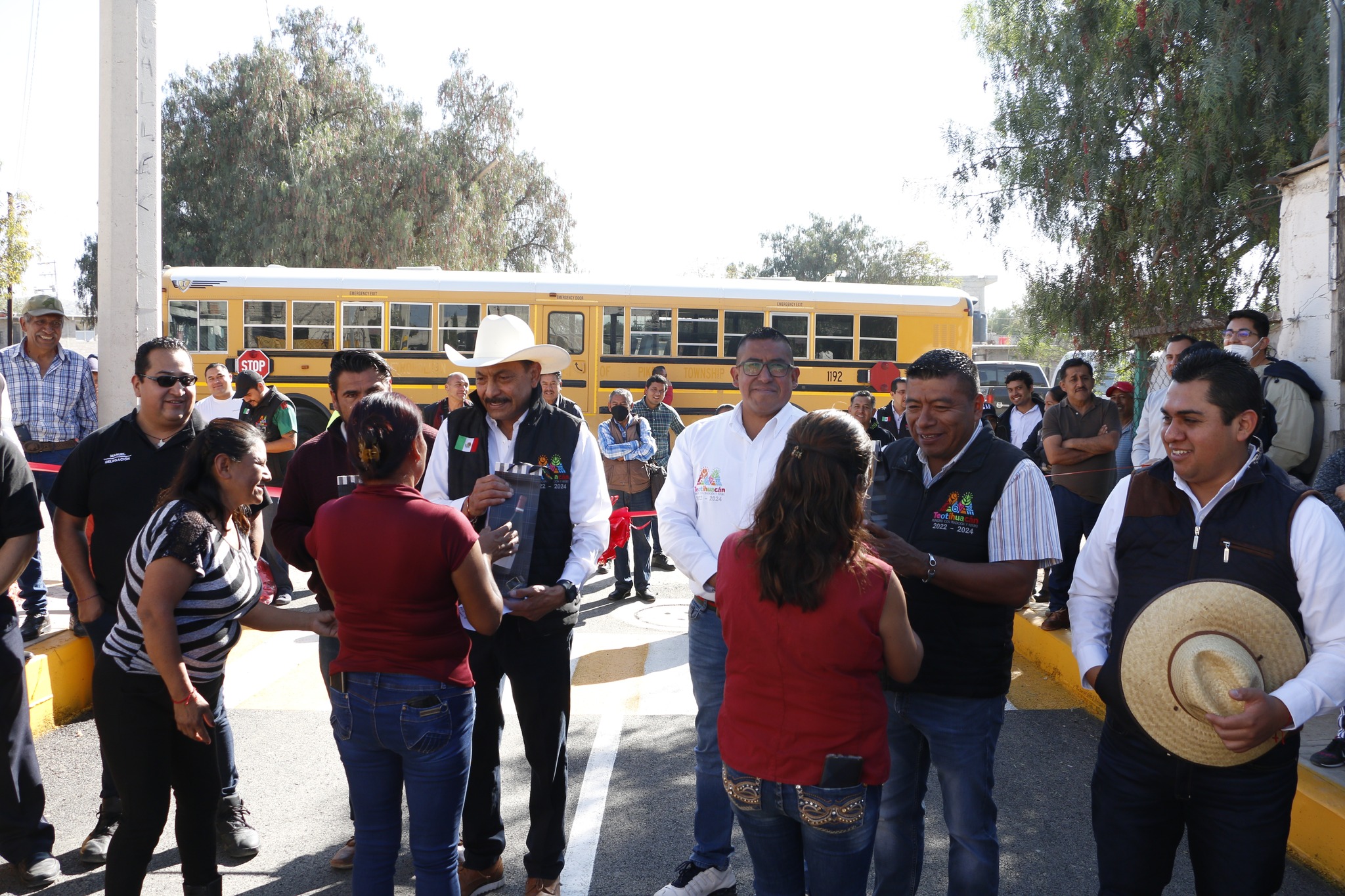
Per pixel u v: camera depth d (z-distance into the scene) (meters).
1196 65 8.77
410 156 29.55
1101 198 9.94
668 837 4.05
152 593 2.84
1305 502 2.36
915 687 2.93
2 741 3.55
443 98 30.88
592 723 5.45
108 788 3.84
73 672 5.51
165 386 3.72
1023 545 2.87
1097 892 3.57
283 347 15.26
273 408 7.94
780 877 2.47
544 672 3.44
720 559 2.50
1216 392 2.38
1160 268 9.76
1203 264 9.73
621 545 8.56
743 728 2.39
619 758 4.92
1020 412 9.55
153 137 6.68
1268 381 5.55
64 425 6.70
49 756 4.91
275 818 4.22
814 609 2.27
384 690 2.68
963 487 2.95
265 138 28.94
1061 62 10.13
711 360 16.03
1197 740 2.33
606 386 15.84
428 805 2.73
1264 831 2.37
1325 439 5.92
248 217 28.08
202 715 2.88
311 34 30.95
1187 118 9.12
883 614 2.31
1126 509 2.60
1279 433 5.45
